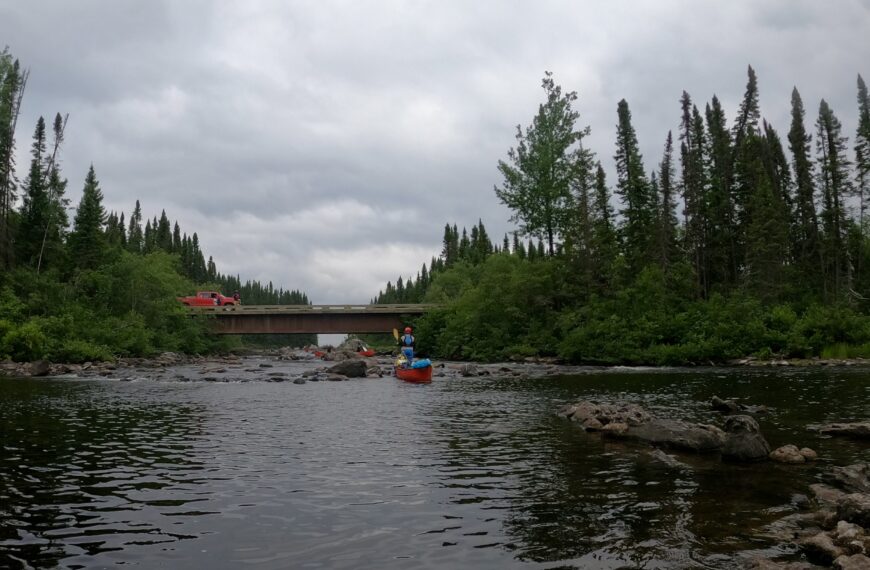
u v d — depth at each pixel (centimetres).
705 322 4638
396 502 874
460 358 6169
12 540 708
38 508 841
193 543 701
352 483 987
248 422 1700
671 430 1323
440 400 2273
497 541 705
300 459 1178
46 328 4659
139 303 6003
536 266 5591
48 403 2150
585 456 1205
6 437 1426
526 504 862
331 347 8156
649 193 6197
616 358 4616
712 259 5931
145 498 895
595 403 1989
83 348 4612
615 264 5244
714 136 6372
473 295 6053
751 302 4844
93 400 2264
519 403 2148
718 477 1024
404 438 1424
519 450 1269
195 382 3225
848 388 2377
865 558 596
